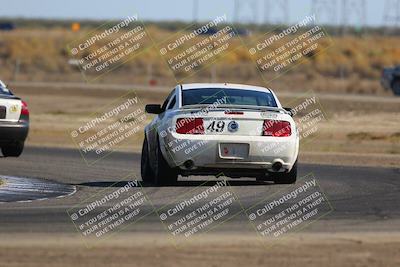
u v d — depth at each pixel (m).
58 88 155.00
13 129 64.00
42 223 35.97
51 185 49.59
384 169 60.53
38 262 28.09
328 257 29.59
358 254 30.16
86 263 28.11
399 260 29.31
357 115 112.25
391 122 104.75
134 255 29.55
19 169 58.34
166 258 29.08
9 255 29.08
